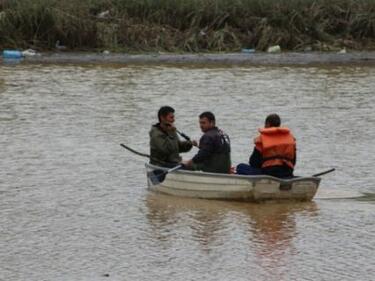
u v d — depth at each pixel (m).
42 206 35.97
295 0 96.62
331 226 33.56
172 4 93.81
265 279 27.72
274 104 61.12
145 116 55.97
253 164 37.47
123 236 32.12
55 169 42.12
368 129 52.72
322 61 87.38
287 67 82.88
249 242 31.53
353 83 72.62
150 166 38.56
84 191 38.41
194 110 58.16
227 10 94.75
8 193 37.88
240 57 88.25
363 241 31.67
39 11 89.06
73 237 31.95
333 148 47.41
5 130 51.03
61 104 59.97
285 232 32.81
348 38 97.00
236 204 36.78
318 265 29.03
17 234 32.22
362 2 98.75
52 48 89.25
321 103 61.91
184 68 80.62
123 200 37.12
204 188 37.25
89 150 46.19
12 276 27.88
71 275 27.98
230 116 56.16
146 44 91.38
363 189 39.28
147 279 27.67
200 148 37.59
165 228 33.22
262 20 94.56
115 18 92.88
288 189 36.59
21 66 79.94
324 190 39.09
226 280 27.59
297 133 51.38
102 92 65.69
